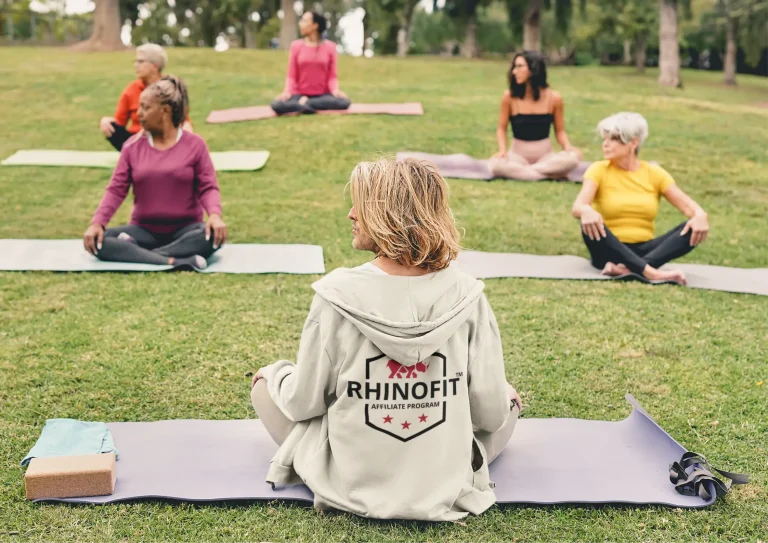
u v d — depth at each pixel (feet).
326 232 21.57
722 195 27.78
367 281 8.36
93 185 26.40
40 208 23.41
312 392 8.59
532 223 23.12
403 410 8.41
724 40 104.73
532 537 8.66
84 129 35.70
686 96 62.54
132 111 24.67
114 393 11.93
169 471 9.67
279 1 97.76
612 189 18.66
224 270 17.90
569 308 16.14
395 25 126.62
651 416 11.63
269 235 21.12
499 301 16.46
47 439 10.02
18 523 8.66
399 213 8.21
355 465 8.58
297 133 33.53
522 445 10.52
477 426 9.05
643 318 15.71
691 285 17.98
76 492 9.11
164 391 12.05
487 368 8.68
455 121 36.83
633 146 18.40
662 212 25.53
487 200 25.44
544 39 111.55
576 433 10.85
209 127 34.86
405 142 32.73
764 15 84.48
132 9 129.29
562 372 13.12
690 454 9.66
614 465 10.07
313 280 17.49
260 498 9.13
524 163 28.45
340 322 8.33
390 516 8.50
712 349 14.28
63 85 45.34
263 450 10.21
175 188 18.07
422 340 8.12
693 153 33.37
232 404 11.69
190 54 67.31
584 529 8.83
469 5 97.91
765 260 20.65
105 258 17.98
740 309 16.49
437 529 8.68
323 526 8.69
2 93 43.21
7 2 107.86
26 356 13.16
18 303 15.58
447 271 8.57
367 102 41.06
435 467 8.57
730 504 9.37
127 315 15.08
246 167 28.53
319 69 36.63
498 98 43.75
